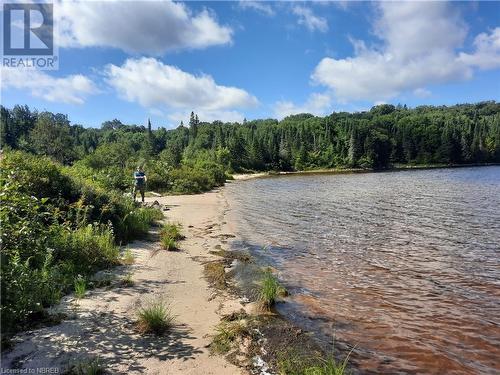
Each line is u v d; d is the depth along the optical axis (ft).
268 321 23.21
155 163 151.53
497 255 38.78
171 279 29.78
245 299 26.86
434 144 386.73
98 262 30.68
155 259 35.01
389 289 29.40
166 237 41.22
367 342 20.99
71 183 43.01
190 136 460.96
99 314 21.65
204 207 76.59
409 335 21.88
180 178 120.67
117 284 27.09
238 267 34.88
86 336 18.90
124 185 82.48
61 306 22.33
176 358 17.71
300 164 355.36
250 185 161.68
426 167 354.95
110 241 35.32
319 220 61.57
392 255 39.27
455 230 51.65
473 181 151.64
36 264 25.73
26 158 41.39
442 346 20.65
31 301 20.30
